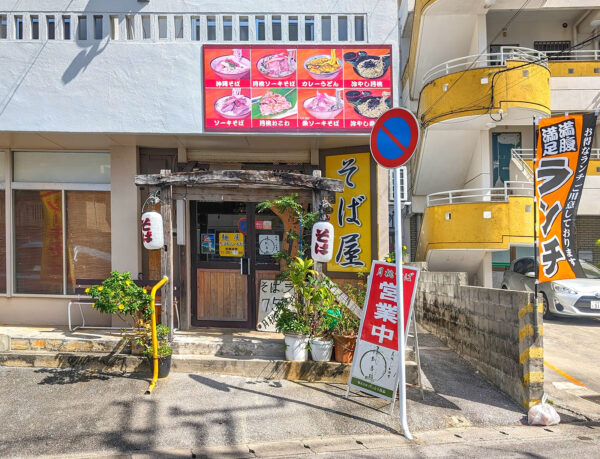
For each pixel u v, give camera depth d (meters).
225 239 7.31
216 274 7.29
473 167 13.03
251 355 5.88
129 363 5.59
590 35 14.28
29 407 4.60
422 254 12.55
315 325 5.73
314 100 6.45
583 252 13.76
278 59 6.45
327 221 5.80
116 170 7.12
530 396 4.85
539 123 5.31
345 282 7.38
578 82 13.33
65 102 6.37
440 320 8.14
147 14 6.52
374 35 6.56
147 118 6.40
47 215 7.38
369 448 4.01
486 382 5.85
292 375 5.52
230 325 7.22
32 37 6.50
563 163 5.17
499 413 4.86
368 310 5.09
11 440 4.00
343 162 7.43
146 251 7.25
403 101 16.84
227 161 7.59
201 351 5.89
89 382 5.24
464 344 6.84
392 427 4.46
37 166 7.45
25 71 6.37
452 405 5.03
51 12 6.45
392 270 5.02
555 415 4.66
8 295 7.29
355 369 5.03
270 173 5.76
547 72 11.42
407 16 16.09
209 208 7.32
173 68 6.43
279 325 5.59
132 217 7.09
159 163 7.45
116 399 4.81
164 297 5.99
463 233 10.80
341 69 6.47
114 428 4.23
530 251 14.27
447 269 12.12
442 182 14.02
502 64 11.60
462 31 13.04
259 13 6.58
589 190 12.52
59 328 6.86
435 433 4.41
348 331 5.63
